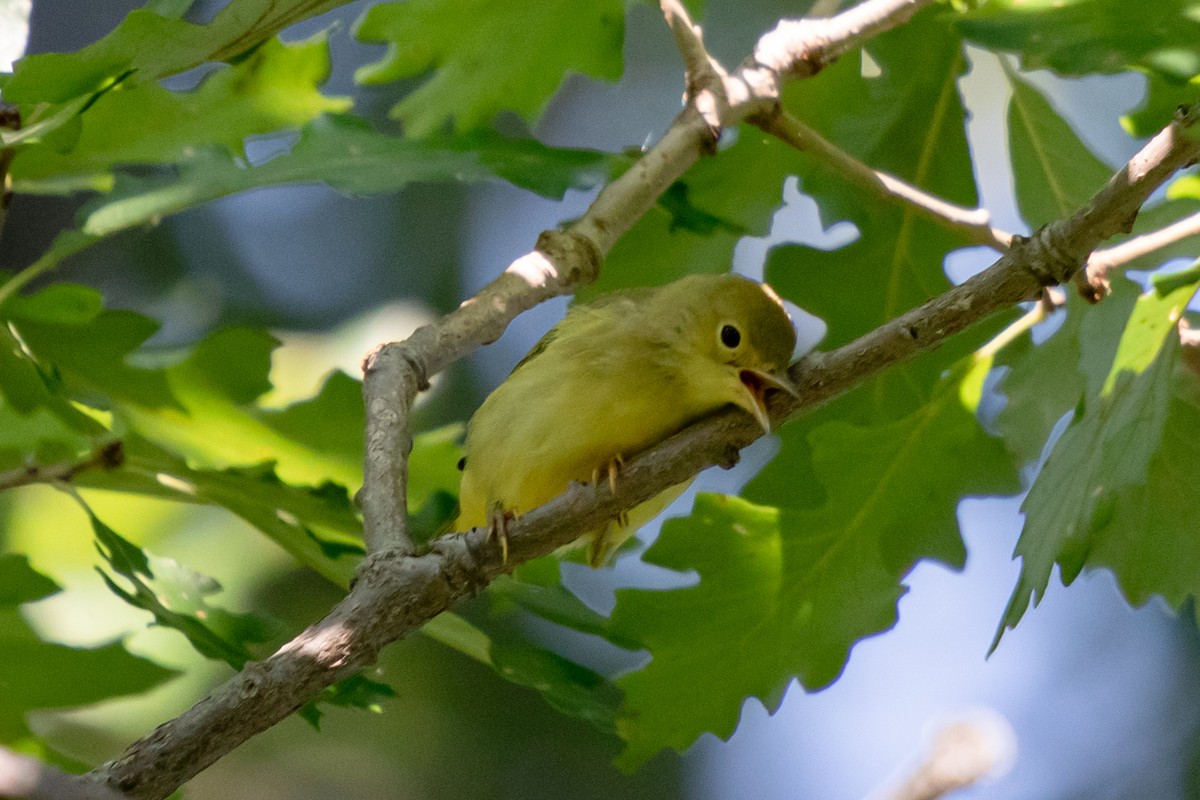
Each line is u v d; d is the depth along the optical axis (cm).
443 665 1482
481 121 996
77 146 870
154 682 848
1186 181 861
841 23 875
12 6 746
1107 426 712
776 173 969
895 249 971
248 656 736
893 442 895
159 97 880
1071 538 691
